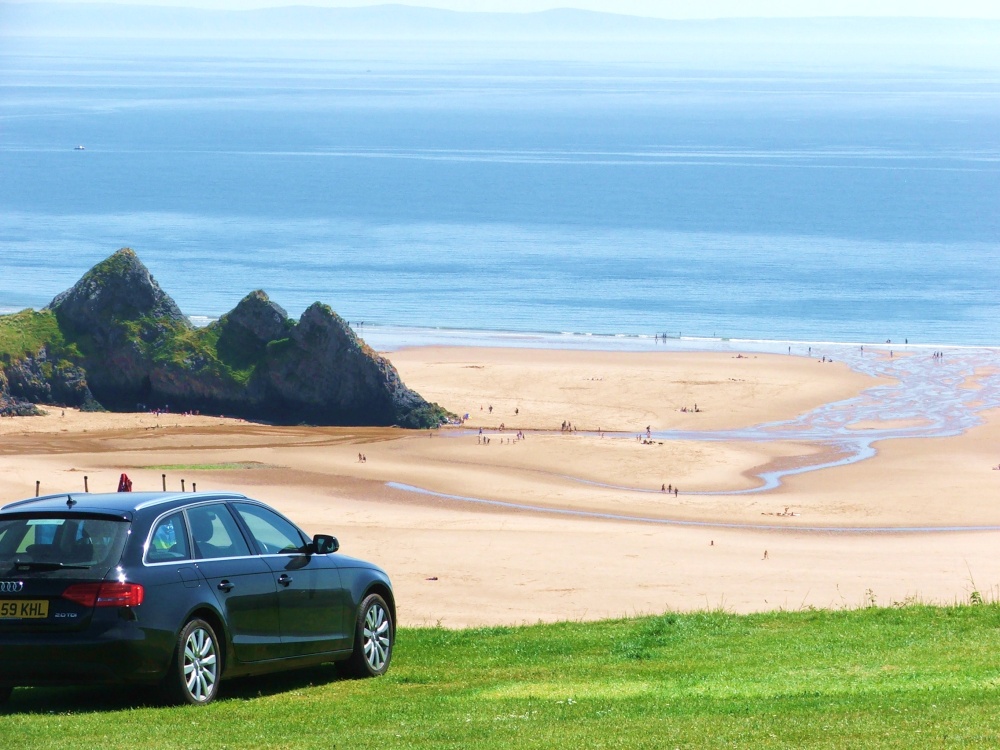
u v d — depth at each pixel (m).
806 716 20.52
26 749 18.55
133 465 124.25
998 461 127.69
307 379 154.38
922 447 134.88
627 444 135.62
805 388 166.38
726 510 106.38
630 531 94.19
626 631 36.56
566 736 19.28
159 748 18.66
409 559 81.31
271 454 132.38
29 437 138.88
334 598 26.22
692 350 193.38
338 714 21.83
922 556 85.31
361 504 107.19
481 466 127.00
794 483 118.50
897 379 172.75
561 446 134.88
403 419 151.25
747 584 74.06
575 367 179.50
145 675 21.97
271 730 20.22
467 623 60.31
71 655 21.48
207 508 24.25
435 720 21.20
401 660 30.53
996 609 37.94
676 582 74.50
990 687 23.23
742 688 24.67
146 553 22.41
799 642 32.94
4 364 153.62
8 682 21.80
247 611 23.95
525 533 92.06
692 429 146.12
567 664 29.58
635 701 22.95
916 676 25.61
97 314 160.00
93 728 20.22
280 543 25.62
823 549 88.44
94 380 159.00
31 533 22.45
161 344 159.50
